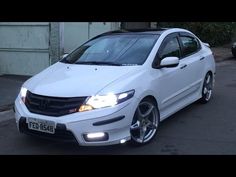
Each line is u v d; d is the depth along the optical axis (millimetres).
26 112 5648
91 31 15141
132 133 5797
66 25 14906
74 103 5355
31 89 5836
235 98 9297
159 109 6395
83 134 5266
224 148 5953
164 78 6477
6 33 11633
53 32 11102
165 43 6910
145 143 6047
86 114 5262
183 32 7793
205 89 8516
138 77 5906
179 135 6555
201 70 8109
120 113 5402
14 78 11242
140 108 5895
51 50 11164
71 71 6184
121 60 6430
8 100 8750
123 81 5684
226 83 11492
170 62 6355
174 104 7031
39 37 11328
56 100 5430
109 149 5859
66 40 15016
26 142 6242
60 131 5320
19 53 11625
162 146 6012
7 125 7188
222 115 7785
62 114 5348
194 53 7965
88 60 6641
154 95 6148
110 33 7398
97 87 5480
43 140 6305
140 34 7059
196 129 6887
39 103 5566
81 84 5590
